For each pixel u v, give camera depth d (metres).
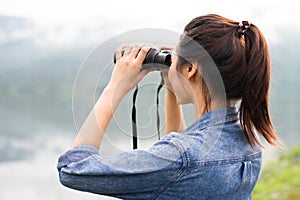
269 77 1.49
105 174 1.38
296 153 5.77
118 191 1.40
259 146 1.59
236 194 1.49
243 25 1.47
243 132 1.52
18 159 6.19
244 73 1.43
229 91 1.46
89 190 1.42
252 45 1.44
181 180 1.40
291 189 5.28
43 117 6.16
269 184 5.37
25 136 6.25
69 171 1.41
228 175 1.45
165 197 1.41
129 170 1.37
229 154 1.47
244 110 1.47
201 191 1.42
